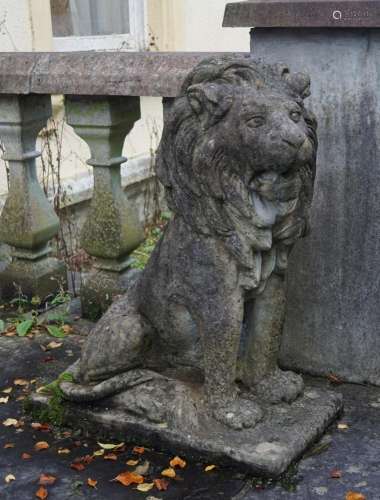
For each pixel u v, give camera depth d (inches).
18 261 163.5
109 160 145.6
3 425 118.4
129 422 109.6
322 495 98.8
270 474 100.6
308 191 103.5
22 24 199.3
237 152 96.0
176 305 108.7
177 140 100.5
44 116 156.6
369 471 103.6
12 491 102.9
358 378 126.2
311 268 124.4
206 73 97.9
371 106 113.1
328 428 113.2
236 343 105.7
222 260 102.8
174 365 114.3
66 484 103.6
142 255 215.5
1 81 144.9
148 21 251.9
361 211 118.3
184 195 102.0
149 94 130.3
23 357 142.4
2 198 191.8
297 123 95.7
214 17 280.7
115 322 112.4
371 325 122.9
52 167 194.2
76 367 119.0
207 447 103.7
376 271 119.9
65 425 116.4
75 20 230.2
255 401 112.1
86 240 152.9
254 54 118.4
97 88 135.0
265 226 100.0
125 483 102.3
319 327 126.8
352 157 116.4
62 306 163.0
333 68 113.9
